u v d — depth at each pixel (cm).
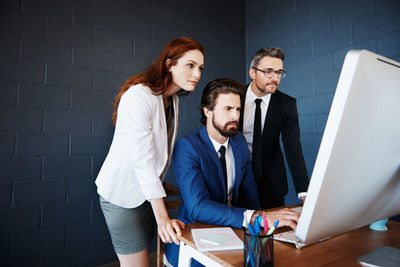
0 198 185
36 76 201
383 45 202
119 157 109
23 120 195
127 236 116
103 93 227
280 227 87
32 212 195
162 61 116
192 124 272
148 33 252
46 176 201
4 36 191
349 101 43
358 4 217
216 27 296
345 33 226
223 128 111
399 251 66
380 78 47
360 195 56
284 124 163
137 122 103
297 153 157
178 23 271
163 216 92
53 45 208
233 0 312
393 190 63
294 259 64
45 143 202
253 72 156
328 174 47
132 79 120
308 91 251
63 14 213
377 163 54
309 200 50
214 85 115
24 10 198
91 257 215
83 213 214
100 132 224
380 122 50
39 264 195
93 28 225
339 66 228
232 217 87
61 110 209
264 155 161
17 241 189
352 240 77
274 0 287
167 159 131
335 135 45
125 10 242
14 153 191
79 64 218
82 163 215
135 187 112
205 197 100
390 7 198
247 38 317
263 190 162
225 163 119
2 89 189
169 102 132
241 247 69
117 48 236
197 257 71
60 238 204
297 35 263
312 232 52
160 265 126
